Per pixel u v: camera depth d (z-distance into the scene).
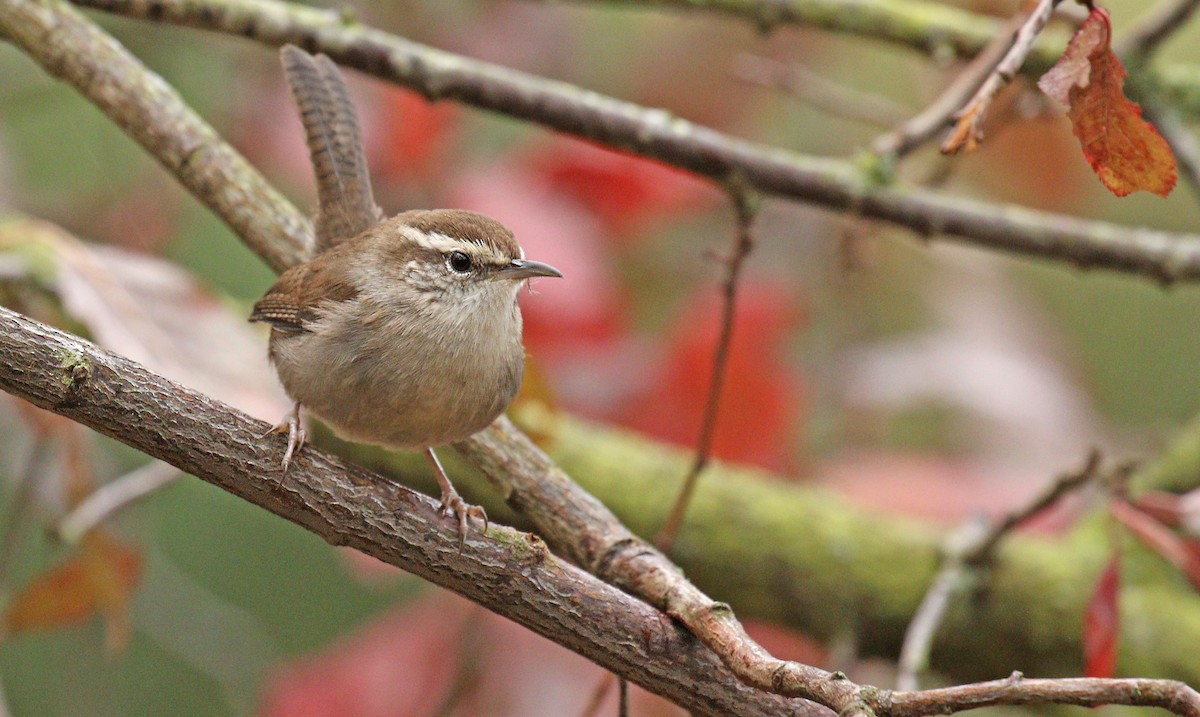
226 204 7.61
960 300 11.75
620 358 10.09
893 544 9.96
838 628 9.84
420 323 7.02
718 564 9.77
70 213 11.05
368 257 7.22
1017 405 10.88
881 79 13.15
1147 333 13.67
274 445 5.83
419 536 5.84
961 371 11.00
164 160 7.62
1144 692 4.46
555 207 10.16
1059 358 12.01
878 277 12.28
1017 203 11.53
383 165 10.37
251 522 11.66
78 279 8.18
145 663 11.06
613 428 10.03
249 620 10.91
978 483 10.35
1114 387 13.57
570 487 7.02
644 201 10.33
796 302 11.38
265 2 8.27
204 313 8.36
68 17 7.70
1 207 10.80
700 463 7.59
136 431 5.61
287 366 7.20
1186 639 9.87
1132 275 9.21
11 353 5.36
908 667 8.08
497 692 9.14
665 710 8.90
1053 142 11.34
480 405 7.07
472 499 9.21
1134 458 7.80
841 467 10.55
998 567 9.77
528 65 11.66
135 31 11.20
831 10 9.33
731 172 8.70
